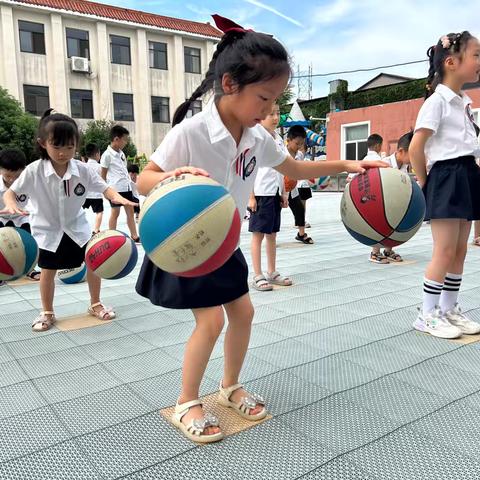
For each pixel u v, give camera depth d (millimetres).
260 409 1943
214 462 1657
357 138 20219
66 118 2979
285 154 2178
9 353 2719
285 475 1580
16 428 1902
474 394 2123
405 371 2375
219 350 2672
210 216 1534
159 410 2031
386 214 2340
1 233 3086
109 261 3184
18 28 22516
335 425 1882
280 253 5812
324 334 2924
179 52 25938
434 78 2881
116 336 2971
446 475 1567
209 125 1766
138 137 25516
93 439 1815
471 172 2715
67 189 3092
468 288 3857
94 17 23625
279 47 1641
